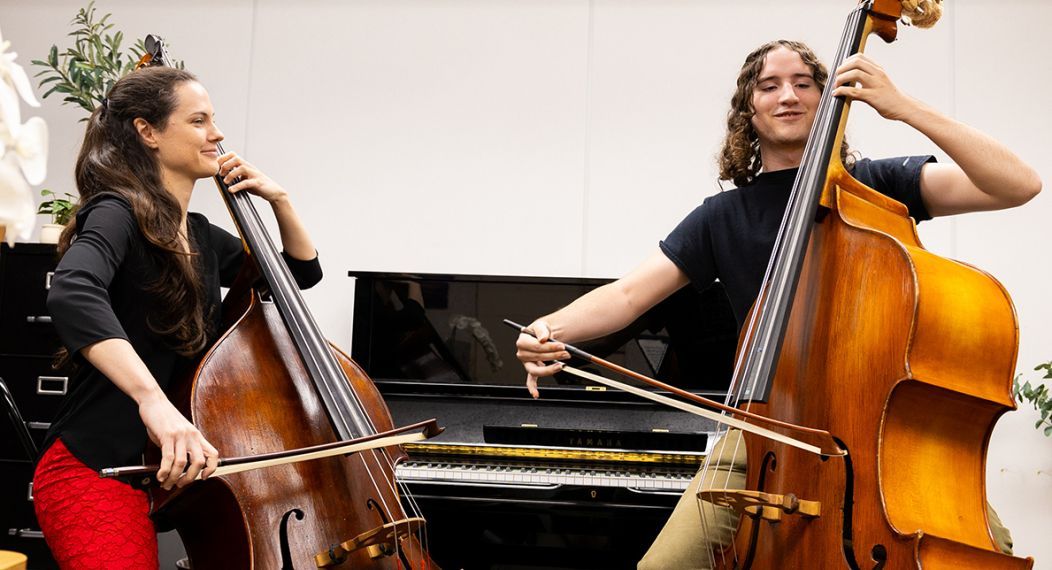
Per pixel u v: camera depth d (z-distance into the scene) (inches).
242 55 169.6
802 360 69.9
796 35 160.1
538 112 163.8
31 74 173.3
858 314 67.4
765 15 160.9
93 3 172.6
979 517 66.0
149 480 62.4
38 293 139.2
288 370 74.5
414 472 119.3
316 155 166.7
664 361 132.0
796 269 70.2
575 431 127.7
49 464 70.7
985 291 68.7
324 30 168.7
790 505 64.7
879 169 84.4
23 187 25.9
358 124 166.6
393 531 66.3
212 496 67.8
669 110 161.6
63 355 76.5
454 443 127.6
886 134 155.6
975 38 156.8
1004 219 153.4
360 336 136.3
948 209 81.7
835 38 159.3
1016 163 74.0
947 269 68.4
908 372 63.5
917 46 157.6
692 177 160.1
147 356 73.4
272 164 167.2
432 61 166.4
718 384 130.4
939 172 81.4
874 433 64.4
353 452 70.1
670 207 160.2
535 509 117.4
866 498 63.6
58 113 172.6
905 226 74.6
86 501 69.4
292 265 90.9
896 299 65.7
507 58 165.2
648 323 133.1
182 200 79.2
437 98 165.6
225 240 88.9
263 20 169.9
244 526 65.9
